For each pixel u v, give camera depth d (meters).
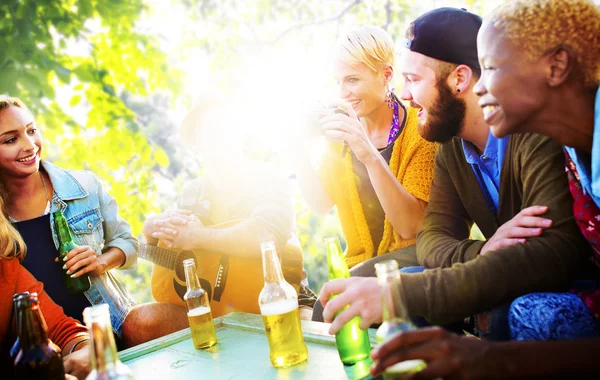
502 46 1.18
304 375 1.43
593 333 1.20
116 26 5.63
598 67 1.14
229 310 2.60
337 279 1.38
